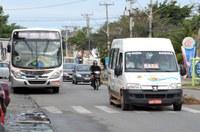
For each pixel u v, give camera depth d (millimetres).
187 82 82938
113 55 38312
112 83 37438
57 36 49812
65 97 46062
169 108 35281
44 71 49031
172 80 32594
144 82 32219
